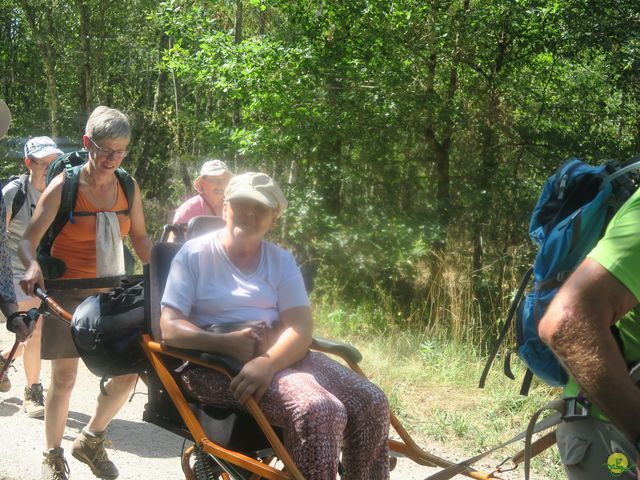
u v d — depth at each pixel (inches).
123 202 179.5
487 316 365.1
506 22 475.5
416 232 465.4
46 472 168.4
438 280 386.6
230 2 585.9
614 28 474.6
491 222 499.5
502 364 271.1
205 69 497.0
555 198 107.2
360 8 461.7
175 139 765.3
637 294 80.0
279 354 122.6
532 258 447.8
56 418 168.7
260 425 115.0
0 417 227.3
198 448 122.9
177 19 523.8
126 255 192.1
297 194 483.8
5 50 1162.6
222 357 122.0
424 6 467.5
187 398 129.6
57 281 173.8
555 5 468.8
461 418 220.4
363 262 451.8
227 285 131.8
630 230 80.3
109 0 930.1
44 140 239.6
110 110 173.3
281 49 471.8
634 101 515.2
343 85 475.5
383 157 497.7
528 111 520.1
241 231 131.1
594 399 79.4
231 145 524.4
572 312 80.0
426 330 310.3
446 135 494.3
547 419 113.1
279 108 474.9
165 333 127.3
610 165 103.5
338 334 351.3
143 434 216.7
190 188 737.0
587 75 522.9
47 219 171.8
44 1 907.4
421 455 135.0
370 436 124.4
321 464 113.2
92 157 172.9
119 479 185.0
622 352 87.4
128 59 1098.1
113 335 136.9
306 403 115.4
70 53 952.9
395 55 475.5
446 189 506.6
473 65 506.9
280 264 134.6
